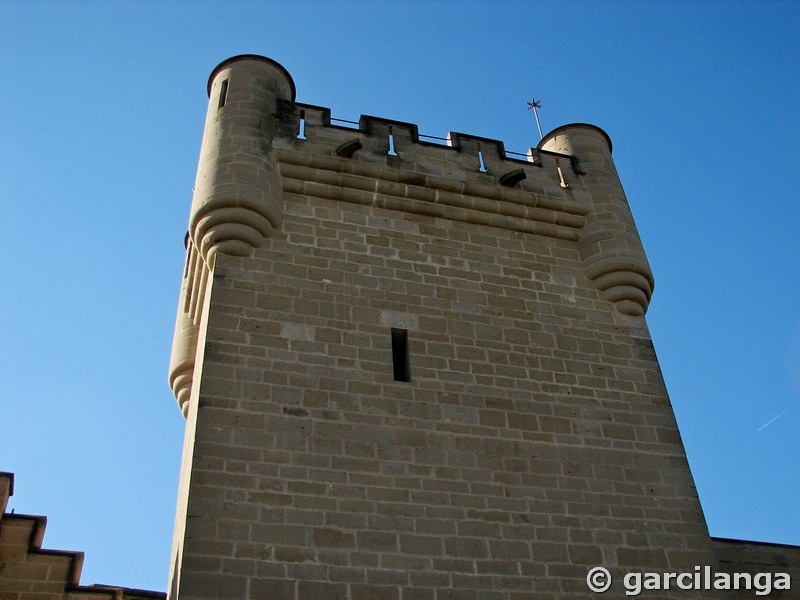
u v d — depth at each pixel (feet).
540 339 55.88
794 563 58.70
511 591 43.34
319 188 58.90
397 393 49.24
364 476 44.96
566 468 49.37
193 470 42.45
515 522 45.91
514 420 50.57
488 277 58.39
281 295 51.72
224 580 39.37
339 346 50.29
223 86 65.10
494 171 66.08
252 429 44.88
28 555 49.32
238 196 54.49
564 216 64.59
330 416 46.83
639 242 64.64
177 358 63.21
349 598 40.55
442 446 47.73
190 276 64.23
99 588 49.73
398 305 54.08
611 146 74.69
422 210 60.64
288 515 42.32
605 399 53.93
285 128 62.08
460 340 53.62
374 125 65.05
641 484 50.29
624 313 60.13
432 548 43.45
